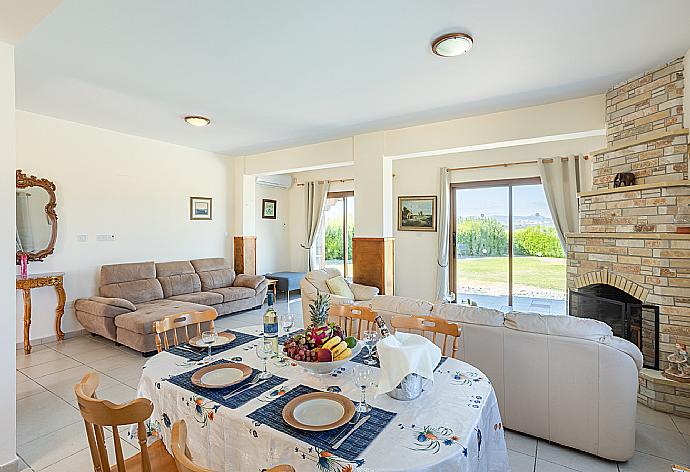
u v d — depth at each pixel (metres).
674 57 2.91
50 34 2.50
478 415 1.43
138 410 1.25
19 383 3.33
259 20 2.34
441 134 4.63
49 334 4.50
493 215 6.19
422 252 6.71
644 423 2.66
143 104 3.98
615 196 3.41
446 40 2.57
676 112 2.94
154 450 1.64
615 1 2.16
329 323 1.94
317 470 1.18
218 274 6.25
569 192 5.43
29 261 4.30
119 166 5.19
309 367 1.71
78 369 3.65
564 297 5.58
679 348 2.81
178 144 5.93
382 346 1.57
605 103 3.65
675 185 2.89
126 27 2.42
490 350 2.55
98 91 3.59
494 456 1.65
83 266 4.81
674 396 2.77
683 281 2.86
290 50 2.75
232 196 6.94
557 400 2.35
